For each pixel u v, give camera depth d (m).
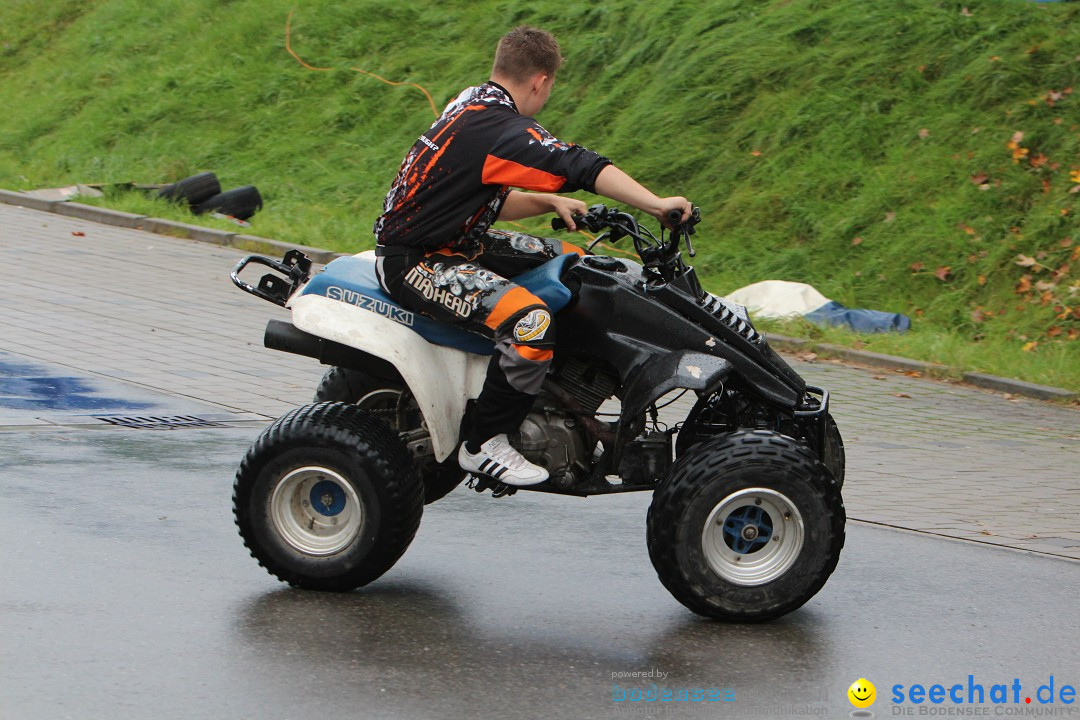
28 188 25.53
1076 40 21.38
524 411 6.79
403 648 6.25
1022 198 19.38
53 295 15.82
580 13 27.86
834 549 6.75
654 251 6.94
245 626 6.42
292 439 6.90
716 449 6.73
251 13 32.22
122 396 11.28
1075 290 17.59
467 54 28.84
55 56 33.91
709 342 6.91
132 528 7.80
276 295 7.23
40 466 8.98
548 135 6.61
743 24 24.69
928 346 16.23
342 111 28.03
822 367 15.74
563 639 6.49
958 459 11.48
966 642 6.72
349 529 6.95
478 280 6.71
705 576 6.71
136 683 5.64
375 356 6.98
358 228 22.52
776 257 20.00
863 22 23.38
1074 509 9.84
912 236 19.34
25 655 5.86
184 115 29.27
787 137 21.91
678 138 22.91
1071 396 14.72
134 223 22.41
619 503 9.18
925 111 21.39
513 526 8.48
